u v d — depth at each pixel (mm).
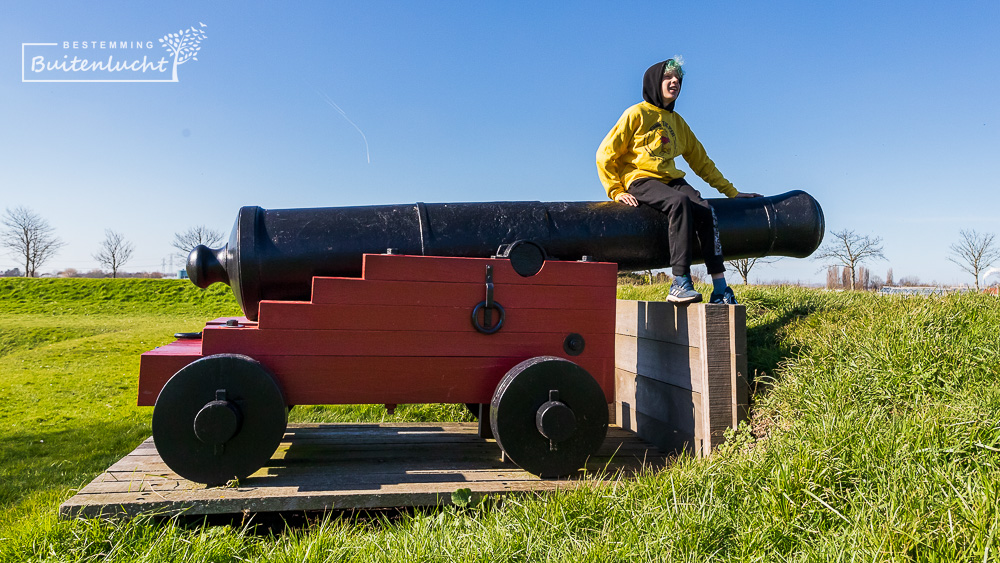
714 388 2848
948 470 1961
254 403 2426
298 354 2637
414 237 2947
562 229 3088
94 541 2062
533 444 2576
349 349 2672
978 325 2814
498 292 2775
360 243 2906
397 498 2371
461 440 3355
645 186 3145
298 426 3756
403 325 2711
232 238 2902
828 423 2330
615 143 3209
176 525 2234
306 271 2871
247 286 2869
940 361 2594
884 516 1828
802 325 3410
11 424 5859
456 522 2139
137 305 22547
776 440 2438
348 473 2652
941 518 1744
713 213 3045
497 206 3141
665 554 1795
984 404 2197
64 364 10453
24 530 2160
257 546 2080
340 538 2043
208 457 2404
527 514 2109
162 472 2611
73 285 24312
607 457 3039
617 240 3143
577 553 1834
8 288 23719
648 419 3488
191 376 2396
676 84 3227
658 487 2215
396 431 3611
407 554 1872
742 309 2875
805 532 1901
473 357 2762
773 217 3205
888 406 2504
